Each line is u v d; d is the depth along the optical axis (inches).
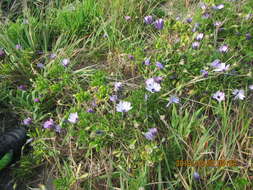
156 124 27.3
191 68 30.1
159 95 28.2
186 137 25.4
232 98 28.9
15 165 27.2
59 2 42.0
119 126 26.0
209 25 35.8
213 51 31.7
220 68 28.5
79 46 36.8
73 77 31.9
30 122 27.9
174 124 26.1
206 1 36.9
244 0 38.3
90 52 34.8
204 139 24.9
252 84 30.5
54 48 34.7
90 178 24.9
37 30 37.2
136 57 32.2
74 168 25.7
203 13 36.3
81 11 37.9
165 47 32.3
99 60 35.4
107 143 26.1
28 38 35.4
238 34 33.7
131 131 26.0
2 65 32.6
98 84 29.4
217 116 27.9
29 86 32.6
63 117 27.9
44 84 29.7
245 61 32.2
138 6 40.4
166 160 23.6
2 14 40.5
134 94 27.9
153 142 24.9
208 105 27.4
